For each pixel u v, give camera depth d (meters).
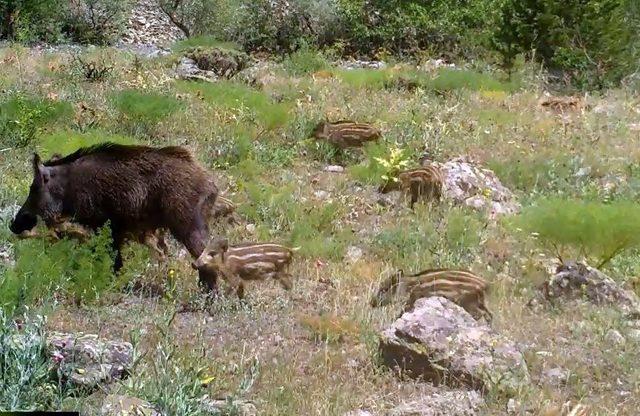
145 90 16.33
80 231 9.09
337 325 8.14
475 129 15.47
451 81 19.33
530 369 7.57
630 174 13.97
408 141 14.40
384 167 12.82
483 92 19.20
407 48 26.58
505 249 10.46
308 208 11.36
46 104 14.16
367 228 11.19
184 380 6.33
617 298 9.12
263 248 8.92
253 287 9.05
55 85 16.88
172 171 8.99
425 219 11.47
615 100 19.50
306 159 13.95
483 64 23.72
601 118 17.17
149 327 7.93
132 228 9.12
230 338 7.90
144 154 9.03
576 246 10.27
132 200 8.95
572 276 9.21
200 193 9.05
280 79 19.78
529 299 9.16
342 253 10.20
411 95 18.50
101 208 8.98
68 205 8.98
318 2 27.53
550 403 6.89
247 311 8.45
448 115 16.28
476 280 8.63
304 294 9.03
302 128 14.66
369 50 26.91
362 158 13.96
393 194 12.31
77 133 13.27
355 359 7.62
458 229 10.67
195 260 8.88
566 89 21.50
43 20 27.53
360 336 8.04
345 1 27.38
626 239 10.02
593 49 22.27
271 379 7.08
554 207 10.45
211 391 6.64
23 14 26.80
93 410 6.22
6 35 26.75
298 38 26.98
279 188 12.19
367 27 26.97
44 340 6.48
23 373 6.16
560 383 7.38
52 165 9.02
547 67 23.05
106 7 28.55
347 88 18.73
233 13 28.12
